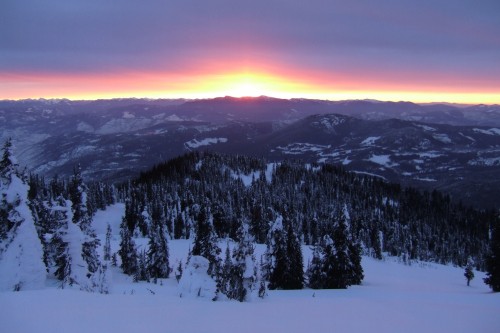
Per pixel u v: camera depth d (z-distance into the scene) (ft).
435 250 459.73
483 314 85.92
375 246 375.04
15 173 103.04
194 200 442.91
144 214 388.57
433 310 89.40
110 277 120.16
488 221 605.31
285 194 548.31
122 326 57.77
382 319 77.20
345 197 609.42
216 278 100.58
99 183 561.02
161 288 148.77
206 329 60.75
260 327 64.69
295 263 184.96
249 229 379.76
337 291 166.81
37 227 129.18
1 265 95.61
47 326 54.49
